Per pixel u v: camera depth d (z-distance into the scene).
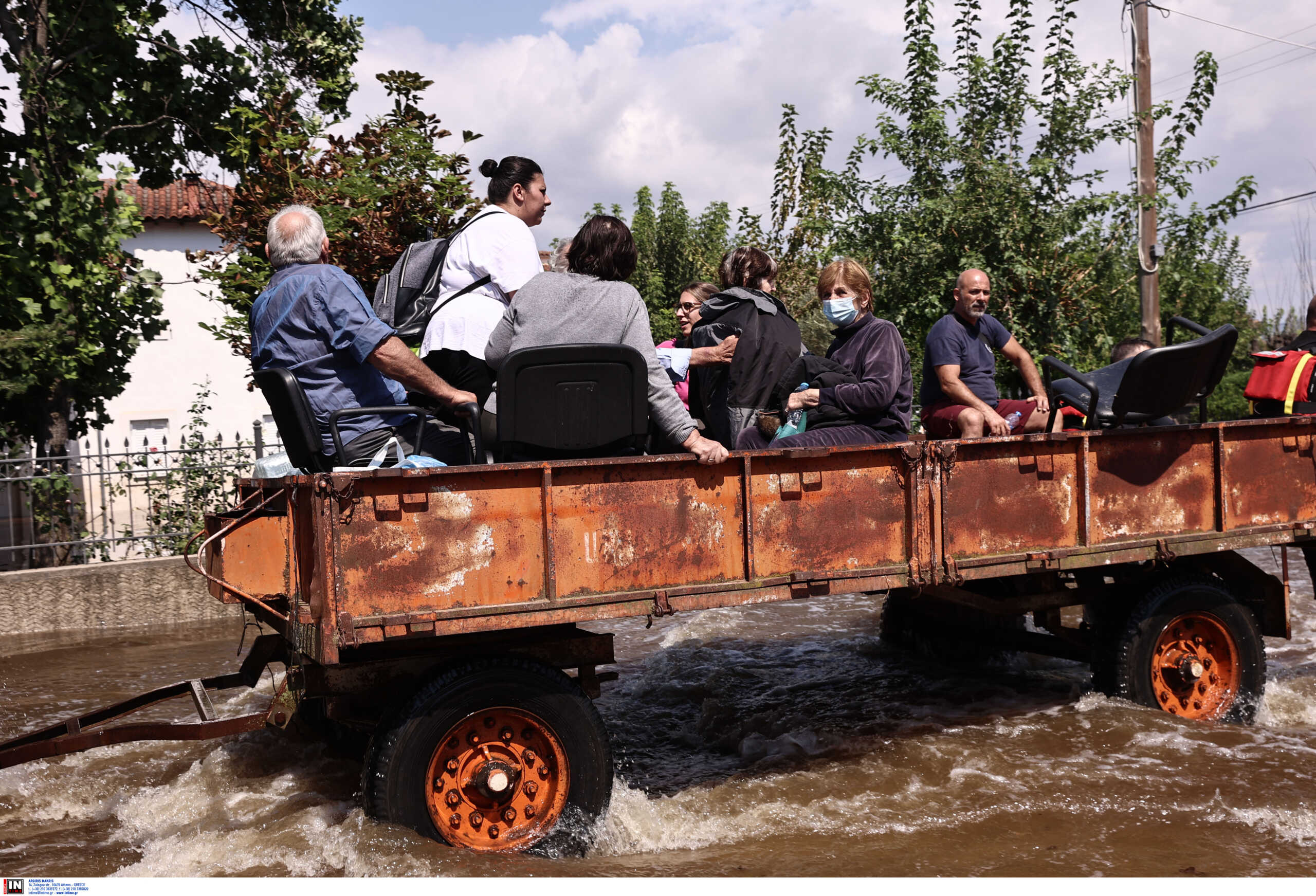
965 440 4.34
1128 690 5.11
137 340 10.02
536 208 4.70
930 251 10.98
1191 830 3.81
